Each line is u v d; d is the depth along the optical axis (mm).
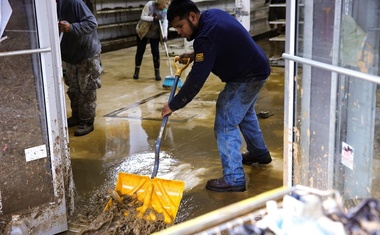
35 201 2783
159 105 5816
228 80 3242
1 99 2543
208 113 5406
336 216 1203
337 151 2203
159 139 3096
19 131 2643
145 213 2783
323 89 2217
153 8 6902
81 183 3664
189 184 3590
